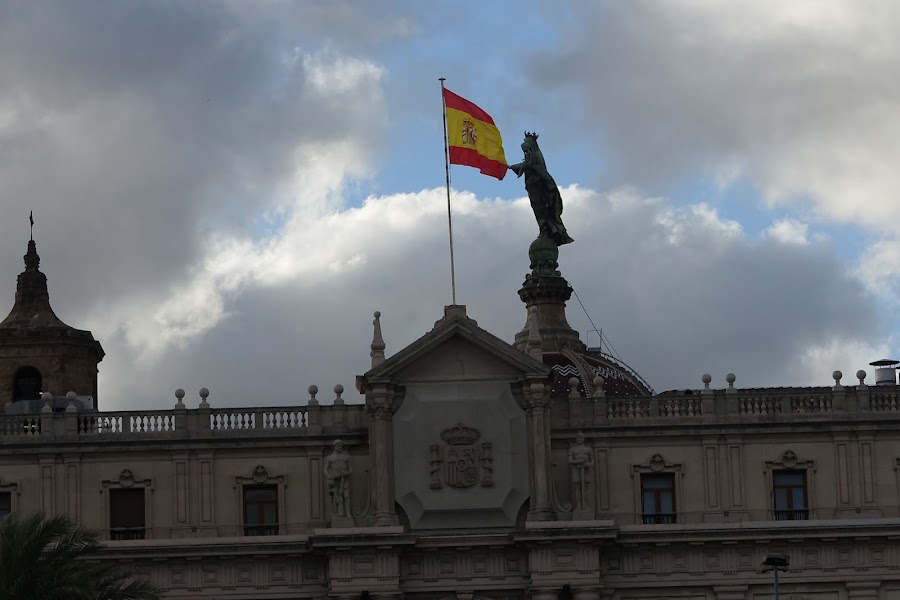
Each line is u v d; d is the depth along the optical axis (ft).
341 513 429.79
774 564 383.24
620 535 432.25
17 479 437.99
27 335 505.25
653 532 432.25
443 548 428.97
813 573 435.12
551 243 531.09
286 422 441.68
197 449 439.22
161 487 438.81
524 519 433.48
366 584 424.46
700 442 443.73
